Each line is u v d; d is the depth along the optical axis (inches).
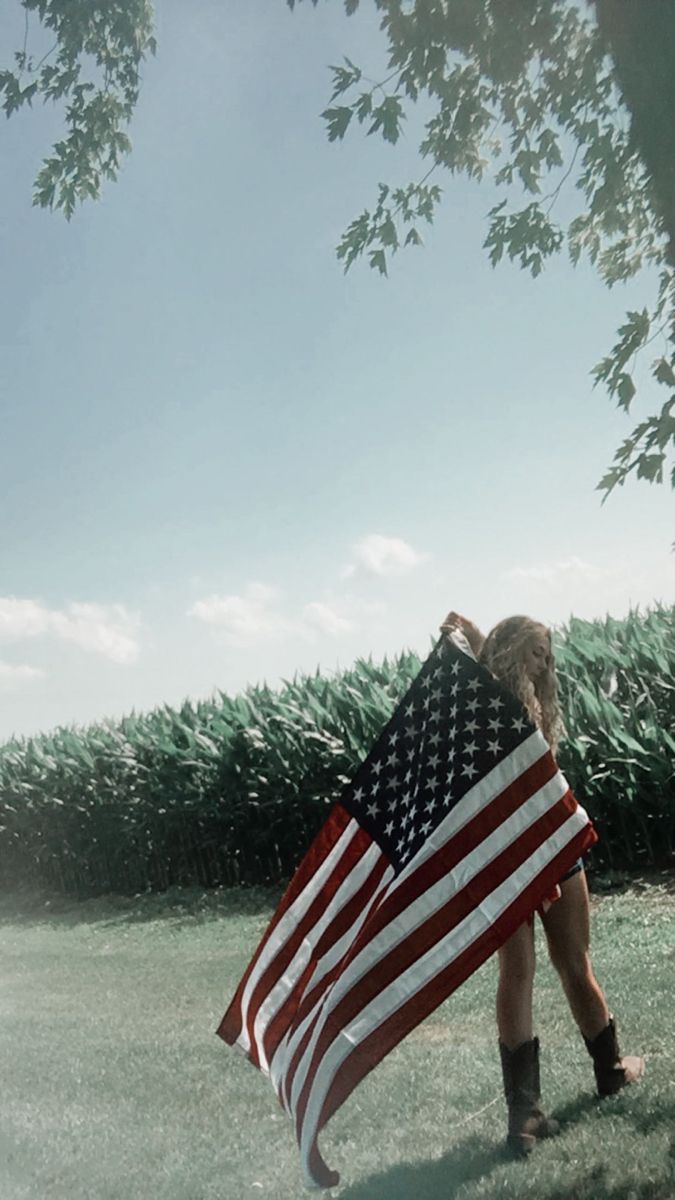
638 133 189.2
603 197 387.2
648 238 408.8
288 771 557.3
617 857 449.4
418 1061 210.5
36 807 706.2
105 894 674.8
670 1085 164.6
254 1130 175.5
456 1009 259.6
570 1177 134.4
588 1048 166.6
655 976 264.2
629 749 431.2
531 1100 149.7
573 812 151.7
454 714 155.4
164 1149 167.9
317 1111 137.9
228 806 584.4
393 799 158.2
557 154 406.0
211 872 621.9
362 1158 154.6
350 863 158.7
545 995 258.4
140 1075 222.7
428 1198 134.9
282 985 157.0
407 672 574.9
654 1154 137.3
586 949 163.8
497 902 145.9
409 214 404.8
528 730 152.0
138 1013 313.0
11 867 746.2
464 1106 175.3
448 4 305.1
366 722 535.5
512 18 302.5
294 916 159.3
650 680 469.4
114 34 395.9
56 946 507.2
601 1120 153.7
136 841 653.9
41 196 422.9
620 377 287.3
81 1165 162.2
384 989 142.7
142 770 642.8
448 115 377.4
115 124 416.5
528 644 162.2
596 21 191.9
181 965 401.4
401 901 145.9
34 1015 321.7
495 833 148.6
